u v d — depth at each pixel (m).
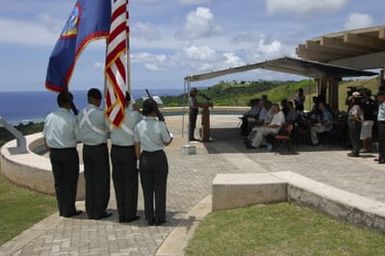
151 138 7.00
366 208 5.83
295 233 5.99
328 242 5.61
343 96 32.22
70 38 7.88
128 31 7.61
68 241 6.49
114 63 7.33
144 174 7.07
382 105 12.04
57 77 7.87
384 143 12.15
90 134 7.38
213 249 5.75
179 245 6.12
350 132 13.33
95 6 7.75
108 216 7.69
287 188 7.16
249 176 7.67
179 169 11.91
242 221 6.61
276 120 14.77
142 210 8.07
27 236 6.78
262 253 5.50
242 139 18.17
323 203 6.45
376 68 18.03
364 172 11.04
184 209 8.06
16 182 10.55
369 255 5.20
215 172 11.46
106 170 7.52
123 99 7.22
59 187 7.70
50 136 7.58
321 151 14.45
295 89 37.47
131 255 5.89
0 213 8.13
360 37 15.55
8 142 13.56
